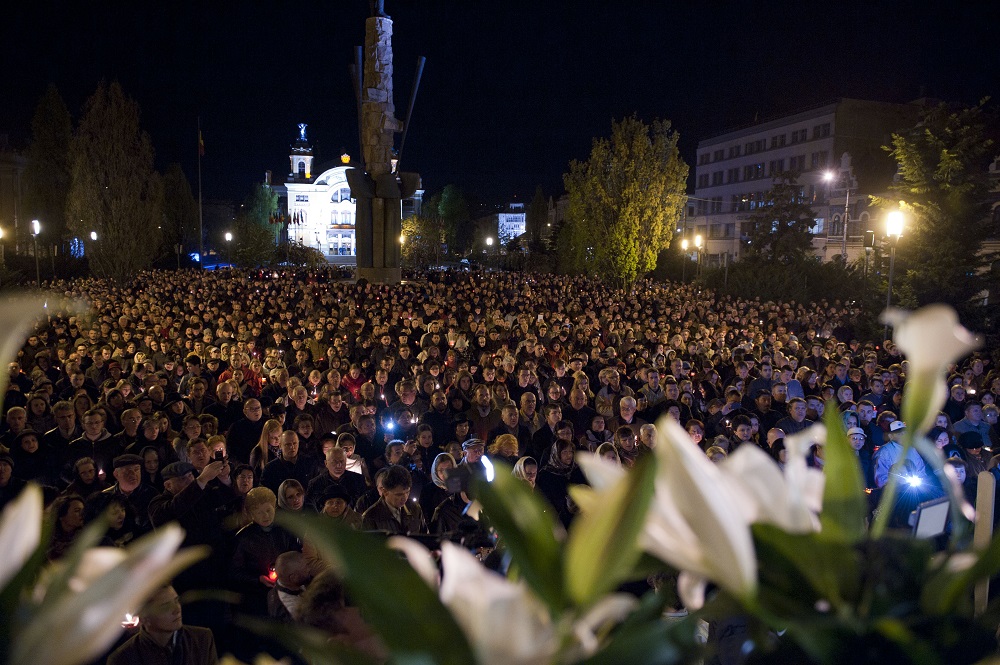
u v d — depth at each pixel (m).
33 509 0.62
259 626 0.68
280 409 9.00
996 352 14.70
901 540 0.77
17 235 45.91
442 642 0.61
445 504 5.50
